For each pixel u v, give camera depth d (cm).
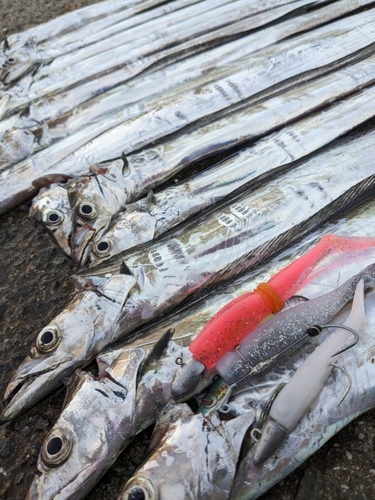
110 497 36
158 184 53
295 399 32
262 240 44
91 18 79
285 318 36
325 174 47
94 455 33
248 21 68
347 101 54
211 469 31
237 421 33
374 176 46
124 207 49
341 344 34
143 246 44
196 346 35
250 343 35
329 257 40
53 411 41
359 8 68
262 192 47
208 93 59
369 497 33
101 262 45
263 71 60
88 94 65
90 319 40
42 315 48
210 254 43
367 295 38
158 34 71
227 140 54
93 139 57
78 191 49
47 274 51
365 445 35
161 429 33
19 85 68
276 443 31
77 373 36
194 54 67
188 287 42
